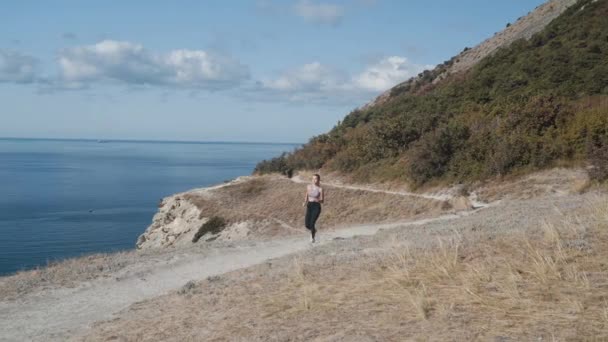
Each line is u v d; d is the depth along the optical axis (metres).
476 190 26.48
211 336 6.51
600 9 46.44
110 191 104.44
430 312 6.27
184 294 9.34
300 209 35.91
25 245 49.97
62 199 91.44
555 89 35.22
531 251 8.25
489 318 5.89
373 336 5.69
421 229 14.95
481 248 9.03
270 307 7.35
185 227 42.91
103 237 55.81
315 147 49.25
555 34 47.59
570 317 5.68
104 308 9.38
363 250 11.77
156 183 120.38
